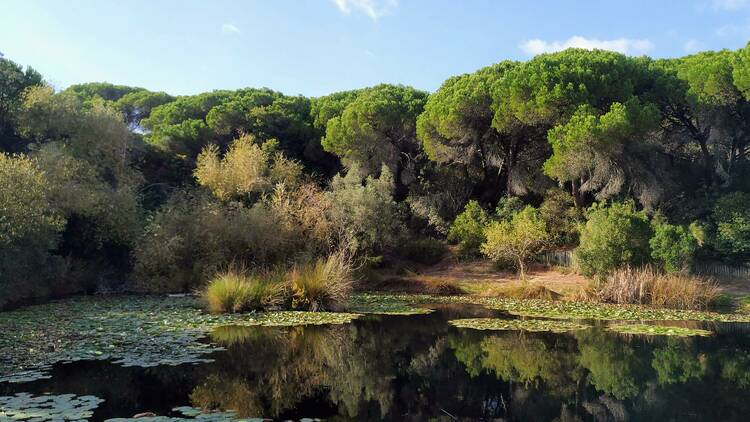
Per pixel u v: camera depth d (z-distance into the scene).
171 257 17.34
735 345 9.45
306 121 30.69
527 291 16.80
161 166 28.59
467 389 6.73
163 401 5.86
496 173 26.83
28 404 5.49
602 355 8.69
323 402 6.10
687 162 22.86
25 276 14.59
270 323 11.22
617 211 16.84
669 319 12.45
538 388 6.77
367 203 20.69
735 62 19.42
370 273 19.92
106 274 18.22
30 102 20.12
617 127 18.17
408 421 5.48
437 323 11.77
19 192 13.68
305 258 18.06
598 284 16.16
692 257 16.64
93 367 7.25
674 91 21.06
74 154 20.34
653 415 5.65
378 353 8.80
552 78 20.64
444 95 25.09
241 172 21.88
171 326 10.59
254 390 6.49
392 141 27.33
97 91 39.44
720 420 5.45
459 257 22.30
